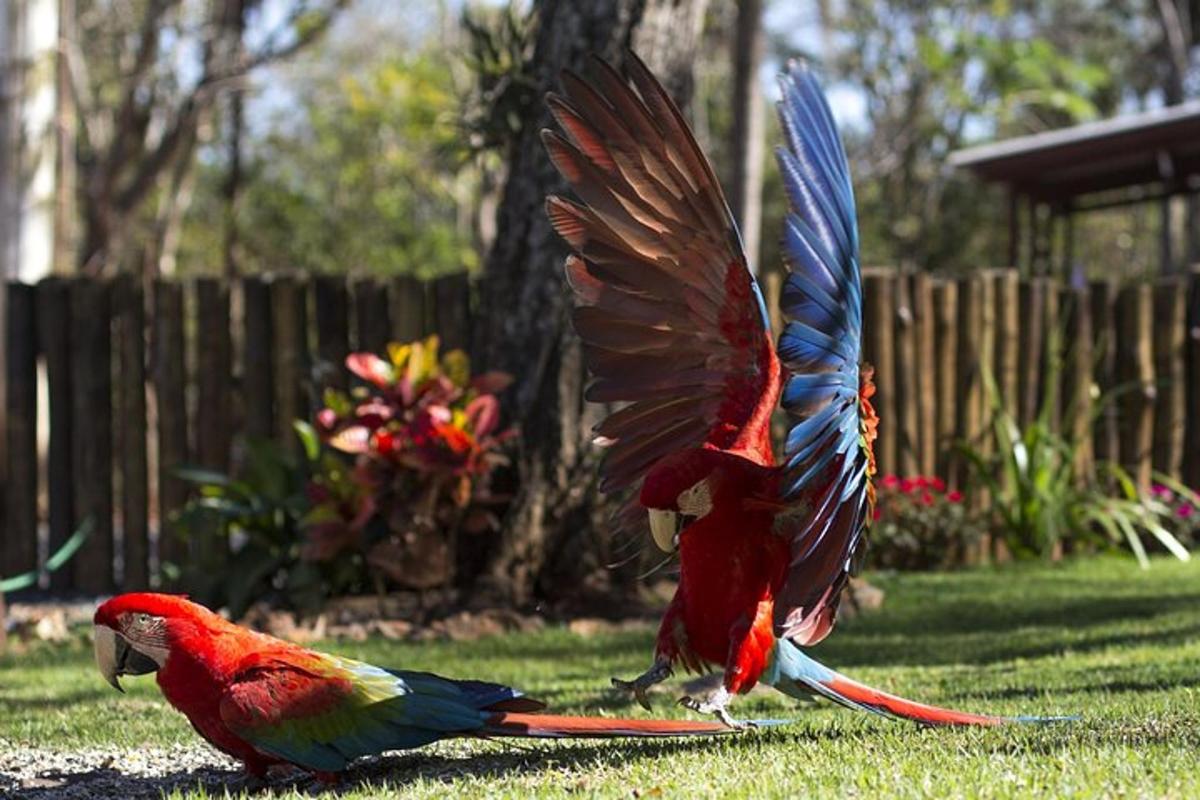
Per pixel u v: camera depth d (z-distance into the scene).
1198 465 11.94
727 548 4.49
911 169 31.69
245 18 22.16
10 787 4.80
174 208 26.12
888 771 4.05
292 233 34.31
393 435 9.00
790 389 4.18
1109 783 3.78
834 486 4.30
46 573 11.48
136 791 4.71
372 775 4.68
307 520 9.07
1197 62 35.72
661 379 4.80
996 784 3.81
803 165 4.28
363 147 33.06
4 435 11.24
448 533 9.19
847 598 9.35
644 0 9.15
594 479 9.44
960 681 6.42
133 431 11.08
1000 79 27.89
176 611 4.42
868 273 11.38
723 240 4.44
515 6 10.04
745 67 14.51
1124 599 9.41
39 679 7.52
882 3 32.19
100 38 25.69
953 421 11.63
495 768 4.60
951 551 11.45
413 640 8.66
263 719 4.34
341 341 10.79
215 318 10.98
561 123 4.41
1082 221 34.00
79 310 11.10
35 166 16.11
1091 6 37.84
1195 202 27.97
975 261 31.22
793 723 5.22
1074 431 11.86
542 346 9.38
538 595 9.44
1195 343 11.93
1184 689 5.62
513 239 9.48
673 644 4.68
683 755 4.52
